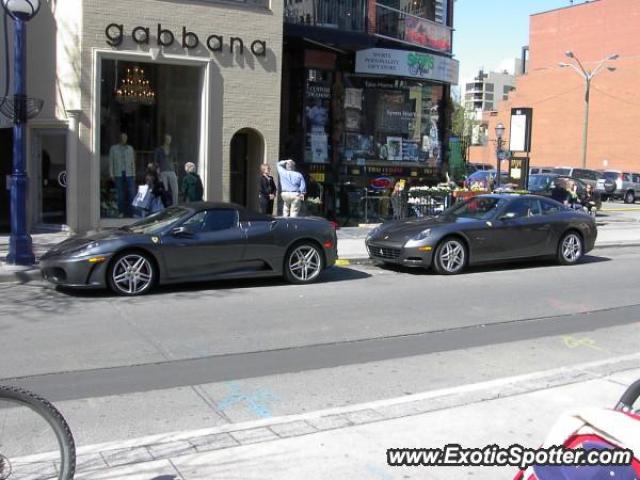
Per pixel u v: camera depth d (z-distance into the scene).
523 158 22.58
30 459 4.15
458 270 12.38
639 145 54.44
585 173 39.94
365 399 5.69
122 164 15.41
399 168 20.88
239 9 15.98
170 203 15.75
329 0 18.22
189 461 4.27
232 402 5.57
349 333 7.93
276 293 10.28
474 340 7.72
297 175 15.73
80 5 14.43
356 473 4.12
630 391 3.69
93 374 6.24
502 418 5.04
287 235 10.85
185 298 9.74
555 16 61.25
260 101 16.44
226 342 7.43
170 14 15.25
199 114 15.95
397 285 11.17
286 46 18.36
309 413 5.13
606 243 17.70
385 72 19.58
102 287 9.66
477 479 4.07
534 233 13.14
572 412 3.48
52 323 8.12
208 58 15.73
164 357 6.82
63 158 15.04
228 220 10.48
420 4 21.14
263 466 4.21
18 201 11.30
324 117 19.30
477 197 13.70
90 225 14.93
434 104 21.75
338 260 13.29
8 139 16.39
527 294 10.56
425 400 5.39
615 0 56.44
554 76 61.00
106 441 4.73
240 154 17.53
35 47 15.19
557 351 7.29
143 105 15.50
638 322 8.77
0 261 11.80
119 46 14.84
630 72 54.91
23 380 6.03
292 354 7.02
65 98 14.81
